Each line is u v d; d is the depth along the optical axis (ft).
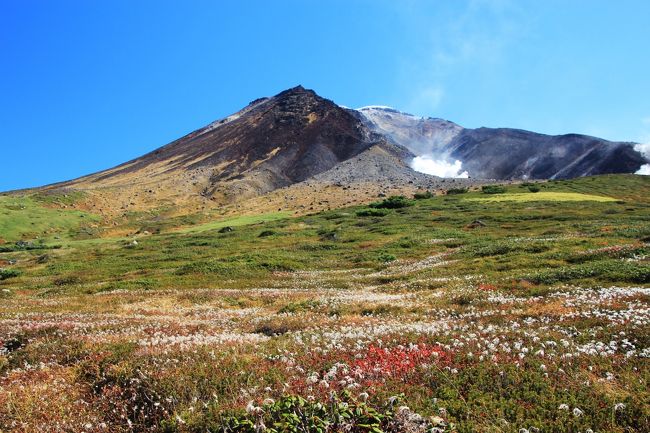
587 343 45.73
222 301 111.96
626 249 116.06
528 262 123.85
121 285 151.33
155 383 37.91
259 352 45.85
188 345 49.98
